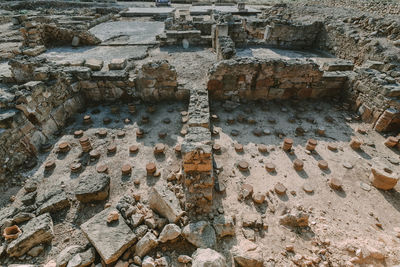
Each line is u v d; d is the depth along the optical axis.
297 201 4.43
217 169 5.03
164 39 11.26
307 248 3.62
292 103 7.70
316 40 12.11
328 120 6.87
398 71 7.48
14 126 5.05
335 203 4.41
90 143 5.75
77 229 3.91
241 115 7.00
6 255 3.49
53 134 6.18
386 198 4.54
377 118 6.41
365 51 9.23
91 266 3.35
